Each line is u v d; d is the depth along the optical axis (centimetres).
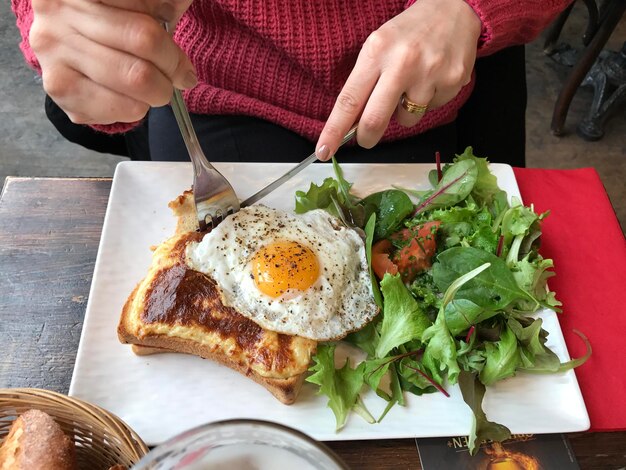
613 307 33
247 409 27
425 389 28
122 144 52
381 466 26
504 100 45
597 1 94
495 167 38
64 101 25
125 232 32
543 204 38
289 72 39
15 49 81
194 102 40
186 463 16
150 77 23
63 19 22
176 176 35
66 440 22
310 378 27
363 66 31
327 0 35
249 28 36
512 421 28
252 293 30
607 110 77
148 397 27
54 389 28
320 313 30
